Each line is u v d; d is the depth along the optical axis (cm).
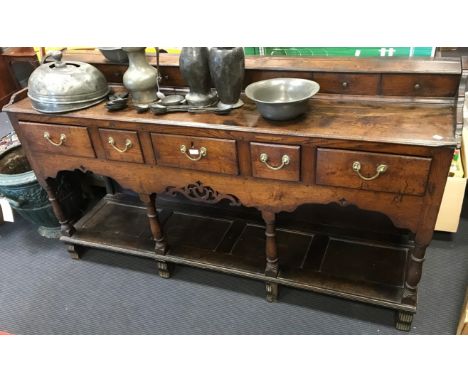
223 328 180
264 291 195
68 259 224
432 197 133
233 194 161
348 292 169
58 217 211
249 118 150
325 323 178
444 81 144
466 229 217
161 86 185
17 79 390
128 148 167
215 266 189
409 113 144
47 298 202
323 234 199
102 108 170
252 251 195
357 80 154
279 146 141
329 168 139
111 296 201
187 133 153
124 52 179
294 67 161
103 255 225
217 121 150
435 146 122
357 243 192
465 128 214
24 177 208
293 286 177
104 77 181
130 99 177
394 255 184
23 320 192
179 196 230
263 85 156
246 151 148
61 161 185
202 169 159
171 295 198
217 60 148
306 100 142
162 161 164
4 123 356
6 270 220
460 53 195
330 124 141
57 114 168
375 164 132
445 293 185
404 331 170
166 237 208
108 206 236
